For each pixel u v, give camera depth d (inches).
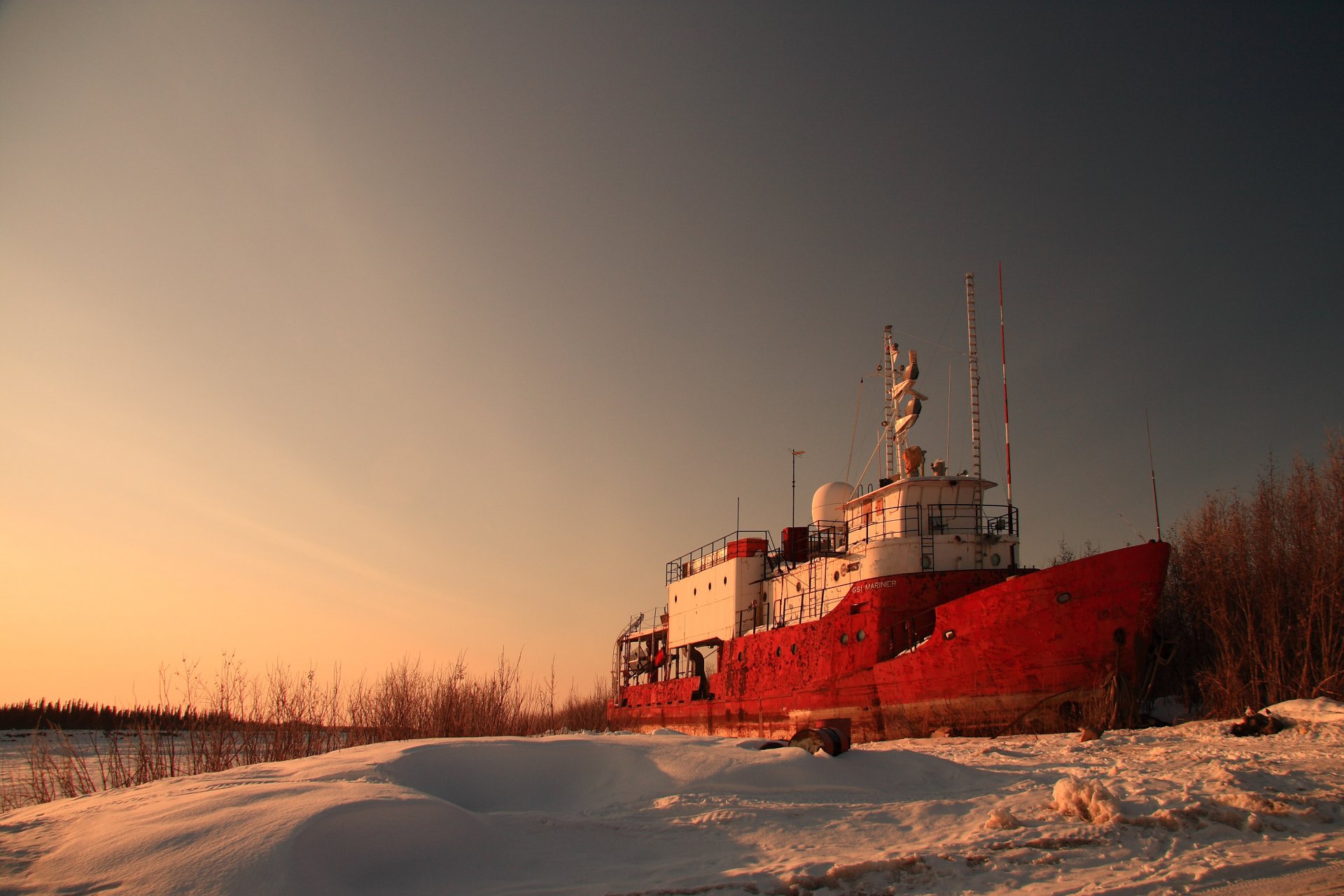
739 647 1438.2
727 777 538.0
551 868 371.9
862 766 581.9
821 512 1444.4
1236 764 622.2
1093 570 922.1
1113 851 385.7
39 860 348.8
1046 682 938.7
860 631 1139.9
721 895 332.2
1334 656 971.3
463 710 1129.4
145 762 783.7
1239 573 1130.7
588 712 2171.5
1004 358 1199.6
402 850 352.5
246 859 319.9
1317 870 349.7
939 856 380.2
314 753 877.2
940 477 1177.4
